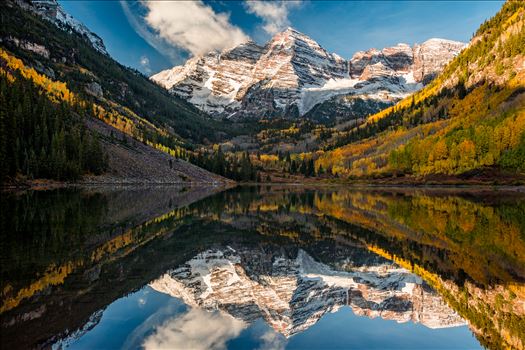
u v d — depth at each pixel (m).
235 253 32.12
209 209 64.06
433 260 29.27
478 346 15.37
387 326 17.80
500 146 130.38
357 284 24.81
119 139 167.50
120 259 25.48
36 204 54.47
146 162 160.50
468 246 33.44
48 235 31.45
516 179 124.25
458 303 20.16
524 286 22.36
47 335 13.36
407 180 167.38
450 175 146.00
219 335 15.94
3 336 12.91
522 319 17.73
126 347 13.23
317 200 90.81
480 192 109.94
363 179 197.38
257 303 20.58
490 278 24.11
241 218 53.50
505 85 193.75
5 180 90.31
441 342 15.61
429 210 62.69
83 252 26.23
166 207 63.47
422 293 22.25
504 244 33.91
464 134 146.62
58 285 18.80
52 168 107.56
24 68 174.62
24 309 15.45
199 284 22.55
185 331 15.77
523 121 126.44
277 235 41.09
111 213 49.62
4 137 89.69
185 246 32.56
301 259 31.14
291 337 16.31
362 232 42.91
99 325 14.86
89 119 169.62
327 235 41.41
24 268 21.31
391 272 27.05
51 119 121.88
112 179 130.62
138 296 18.75
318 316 19.16
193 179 173.38
